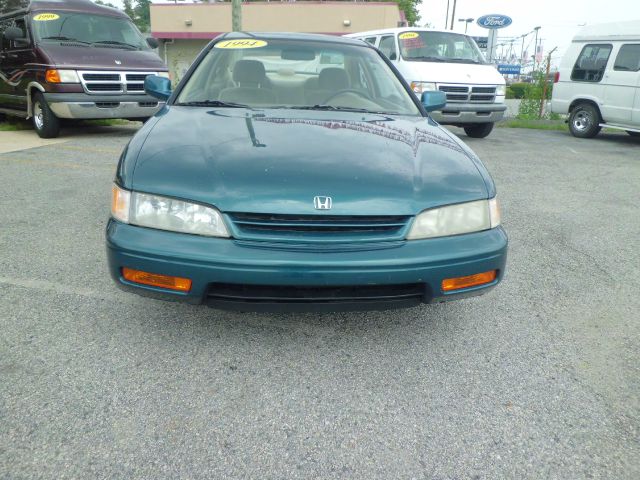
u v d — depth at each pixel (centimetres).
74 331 263
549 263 387
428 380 236
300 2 2572
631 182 680
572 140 1106
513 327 288
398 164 252
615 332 287
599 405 222
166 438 193
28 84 847
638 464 190
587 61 1120
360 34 1118
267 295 223
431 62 965
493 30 1925
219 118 301
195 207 221
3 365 232
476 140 1043
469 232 239
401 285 230
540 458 191
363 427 204
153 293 225
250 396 219
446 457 190
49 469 177
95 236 402
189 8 2698
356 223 223
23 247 374
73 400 212
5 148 754
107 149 768
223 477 177
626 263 391
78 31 879
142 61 894
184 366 238
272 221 219
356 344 263
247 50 378
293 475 179
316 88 362
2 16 916
